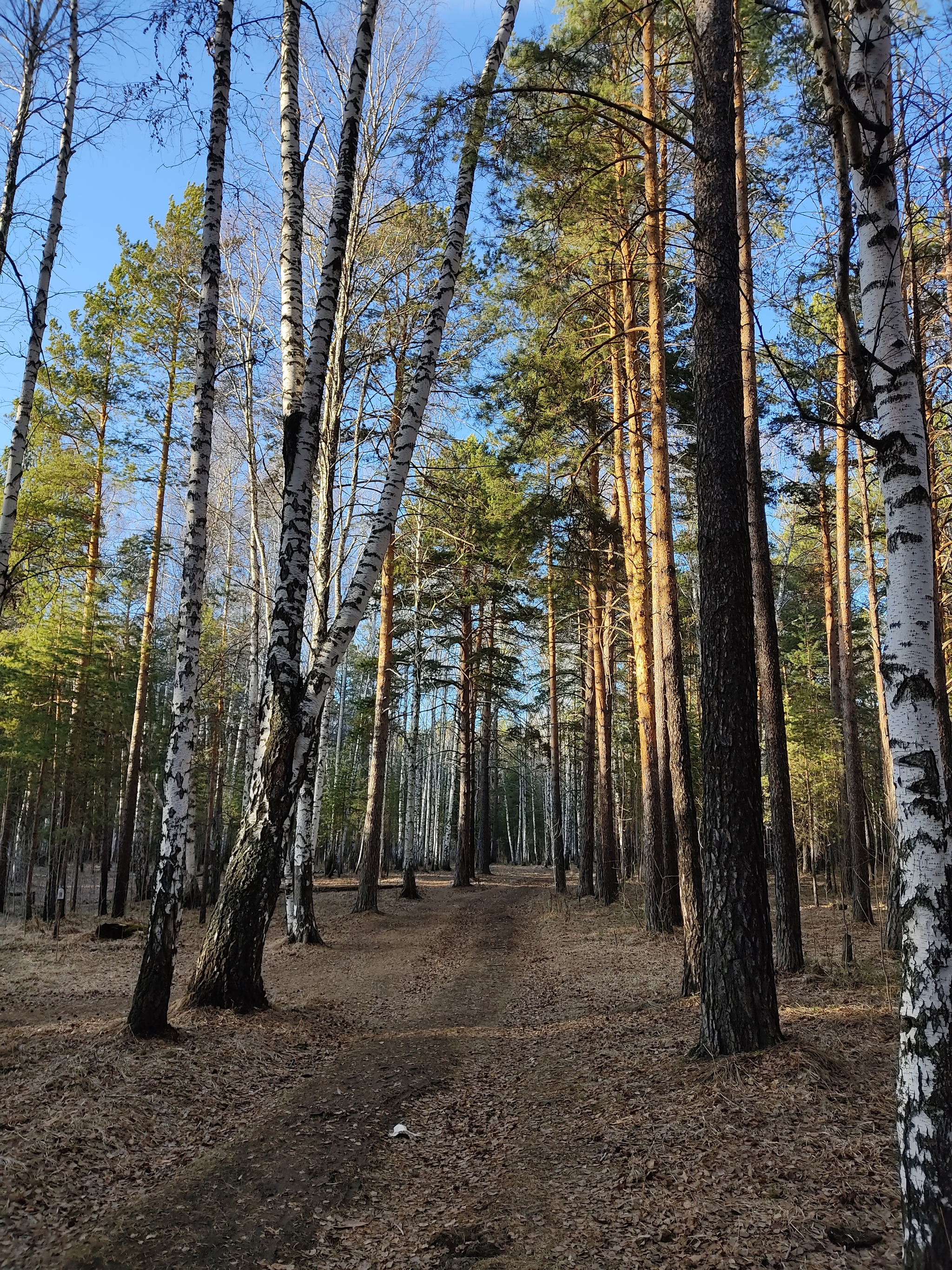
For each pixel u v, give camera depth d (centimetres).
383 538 959
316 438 955
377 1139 588
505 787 6506
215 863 2464
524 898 2669
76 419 1962
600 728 2244
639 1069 686
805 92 701
